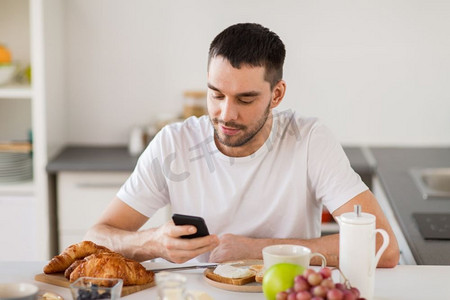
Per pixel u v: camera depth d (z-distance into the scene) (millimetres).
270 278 1569
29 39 3982
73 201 3566
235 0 3918
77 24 3947
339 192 2189
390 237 2055
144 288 1824
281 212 2279
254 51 1958
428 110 3979
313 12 3912
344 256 1704
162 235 1988
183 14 3943
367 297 1704
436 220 2574
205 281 1883
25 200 3596
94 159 3650
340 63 3951
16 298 1599
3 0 3951
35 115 3549
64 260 1907
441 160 3656
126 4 3936
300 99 3988
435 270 1985
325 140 2264
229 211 2277
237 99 1986
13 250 3637
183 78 4004
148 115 4043
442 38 3912
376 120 3998
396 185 3150
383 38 3924
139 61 3988
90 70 3992
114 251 2105
